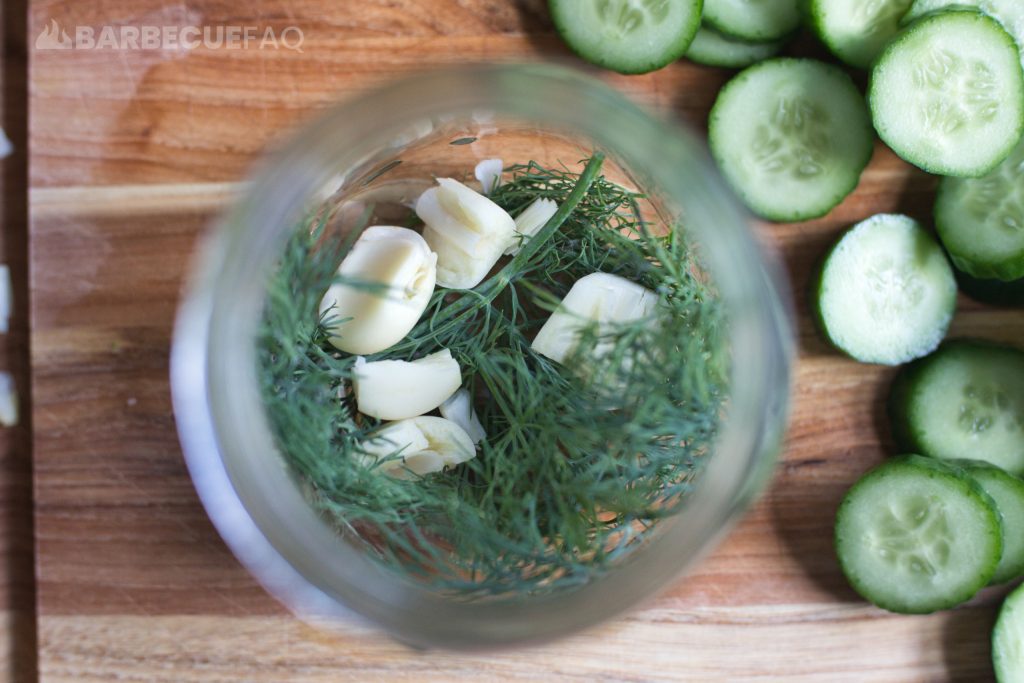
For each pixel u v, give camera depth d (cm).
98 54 34
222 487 33
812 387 36
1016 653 35
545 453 29
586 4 34
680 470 30
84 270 34
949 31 35
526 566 29
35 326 34
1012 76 35
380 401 30
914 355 36
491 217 30
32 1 34
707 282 30
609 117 28
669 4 34
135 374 34
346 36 35
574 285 30
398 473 30
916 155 35
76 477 34
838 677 35
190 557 34
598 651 35
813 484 36
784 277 36
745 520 35
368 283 29
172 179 34
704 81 36
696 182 28
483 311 31
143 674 34
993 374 36
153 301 34
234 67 35
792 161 36
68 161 34
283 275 28
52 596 34
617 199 31
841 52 36
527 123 30
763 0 35
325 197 30
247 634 34
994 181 37
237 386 28
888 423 36
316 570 28
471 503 30
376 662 34
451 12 35
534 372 31
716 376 29
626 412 29
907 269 36
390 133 29
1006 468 37
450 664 34
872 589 35
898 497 35
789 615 35
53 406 34
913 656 35
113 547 34
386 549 30
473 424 31
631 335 29
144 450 34
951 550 35
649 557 29
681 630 35
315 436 29
